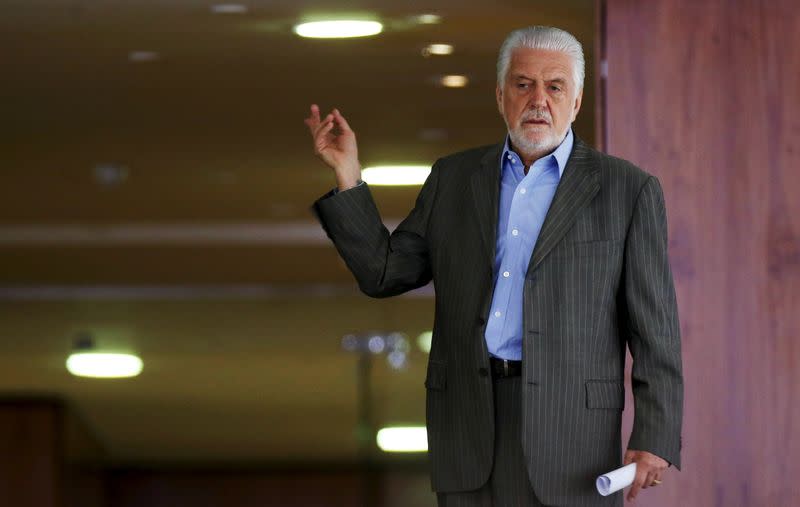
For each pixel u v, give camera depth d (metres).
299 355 30.75
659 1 9.87
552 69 6.98
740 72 9.83
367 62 14.23
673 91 9.84
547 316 6.89
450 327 7.13
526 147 7.03
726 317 9.73
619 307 7.12
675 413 6.95
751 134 9.80
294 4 12.12
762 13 9.84
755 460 9.66
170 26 12.99
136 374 31.44
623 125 9.85
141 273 28.20
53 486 28.66
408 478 38.62
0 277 28.42
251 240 25.14
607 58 9.88
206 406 33.62
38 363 30.86
